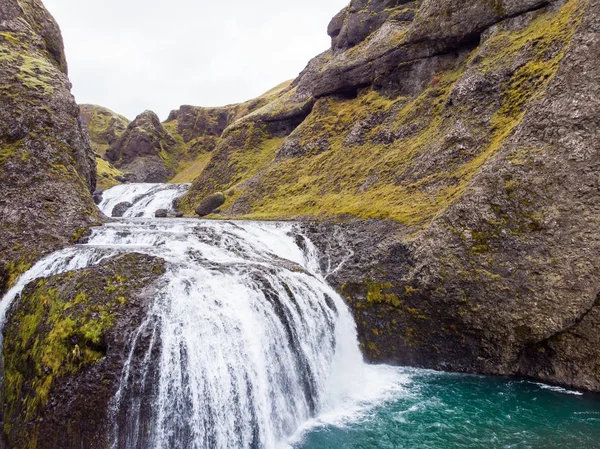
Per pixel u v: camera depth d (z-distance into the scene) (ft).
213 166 184.24
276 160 146.00
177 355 38.34
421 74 115.55
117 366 35.58
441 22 107.86
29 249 57.26
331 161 121.39
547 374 51.01
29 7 95.86
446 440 40.75
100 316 38.42
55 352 36.60
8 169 63.41
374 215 79.00
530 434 41.16
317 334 53.16
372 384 53.52
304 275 59.62
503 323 51.31
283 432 43.04
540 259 50.01
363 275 64.34
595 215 47.73
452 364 55.88
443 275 55.42
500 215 53.78
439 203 69.51
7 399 38.83
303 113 166.61
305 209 104.42
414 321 57.72
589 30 53.26
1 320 47.42
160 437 35.53
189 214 161.89
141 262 48.16
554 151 51.78
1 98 68.90
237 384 40.86
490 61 86.84
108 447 33.40
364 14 160.66
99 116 426.51
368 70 133.49
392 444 40.60
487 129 76.84
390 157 98.53
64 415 34.01
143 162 309.42
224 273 50.06
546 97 55.47
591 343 47.57
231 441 39.22
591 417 43.65
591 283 47.01
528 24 87.92
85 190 72.02
